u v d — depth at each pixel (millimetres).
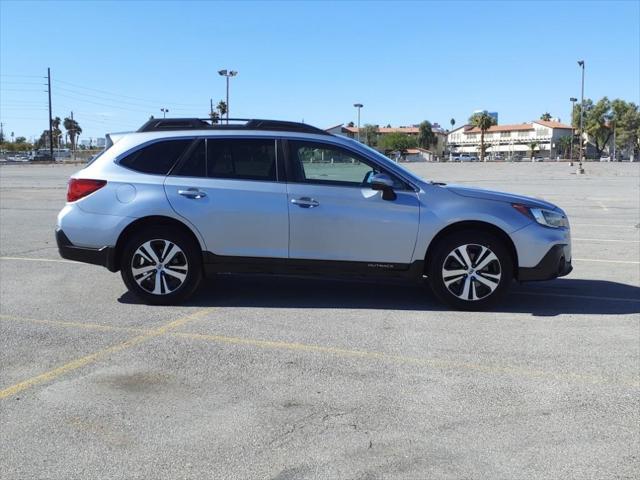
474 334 5594
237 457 3404
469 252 6262
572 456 3424
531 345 5289
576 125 133250
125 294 7062
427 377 4566
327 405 4078
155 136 6555
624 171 50062
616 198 21453
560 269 6336
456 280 6312
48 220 14008
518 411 3996
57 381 4465
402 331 5676
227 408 4027
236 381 4477
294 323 5914
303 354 5051
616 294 7188
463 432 3705
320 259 6301
